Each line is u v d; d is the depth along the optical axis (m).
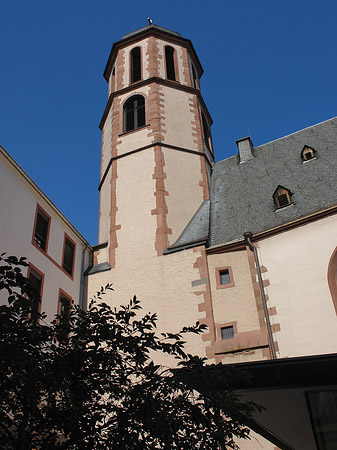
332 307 14.88
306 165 21.50
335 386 9.27
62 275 18.73
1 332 7.29
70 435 7.00
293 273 16.12
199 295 17.58
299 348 14.70
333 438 9.36
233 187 22.95
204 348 16.27
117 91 26.84
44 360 7.66
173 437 7.04
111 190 22.78
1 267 7.50
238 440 13.52
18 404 7.45
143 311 18.12
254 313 16.48
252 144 26.55
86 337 8.12
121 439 6.75
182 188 22.27
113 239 20.95
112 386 7.62
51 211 19.02
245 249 18.12
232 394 8.01
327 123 24.36
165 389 7.68
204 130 27.77
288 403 9.86
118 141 24.55
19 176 17.20
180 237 20.44
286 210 18.86
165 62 27.81
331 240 16.08
